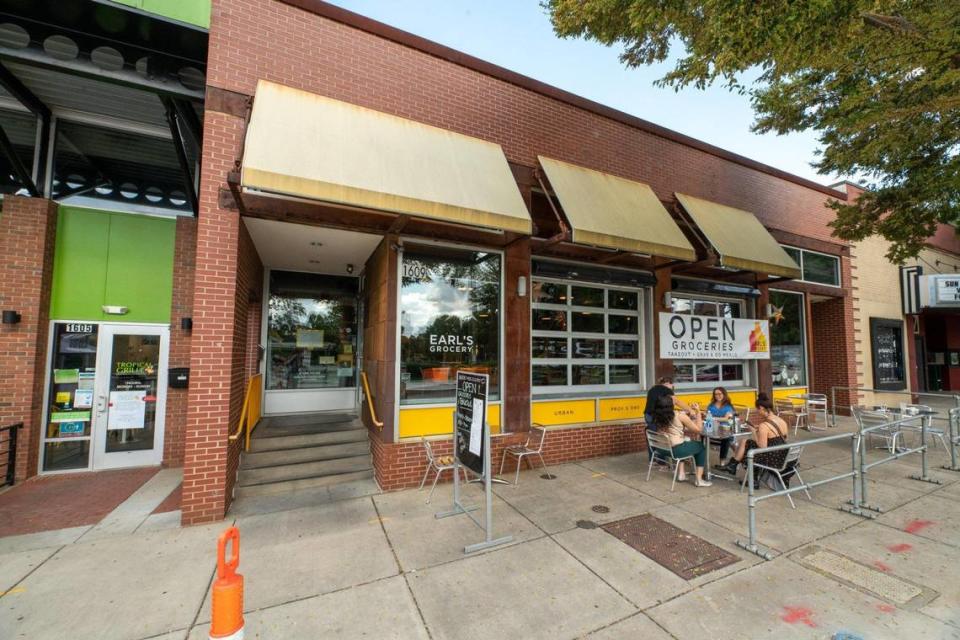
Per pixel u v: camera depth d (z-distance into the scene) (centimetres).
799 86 729
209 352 493
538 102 716
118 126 766
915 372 1405
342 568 381
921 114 606
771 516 492
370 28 593
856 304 1237
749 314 998
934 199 711
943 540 431
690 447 590
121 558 400
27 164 806
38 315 652
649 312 842
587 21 641
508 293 673
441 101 635
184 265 750
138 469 698
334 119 517
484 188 570
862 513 490
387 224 594
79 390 689
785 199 1057
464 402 488
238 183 458
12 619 309
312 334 877
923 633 292
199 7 570
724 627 300
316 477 612
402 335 611
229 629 201
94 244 709
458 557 399
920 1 527
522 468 668
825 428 1016
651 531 453
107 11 538
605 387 813
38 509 524
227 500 506
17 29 549
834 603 327
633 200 738
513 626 303
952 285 1320
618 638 290
